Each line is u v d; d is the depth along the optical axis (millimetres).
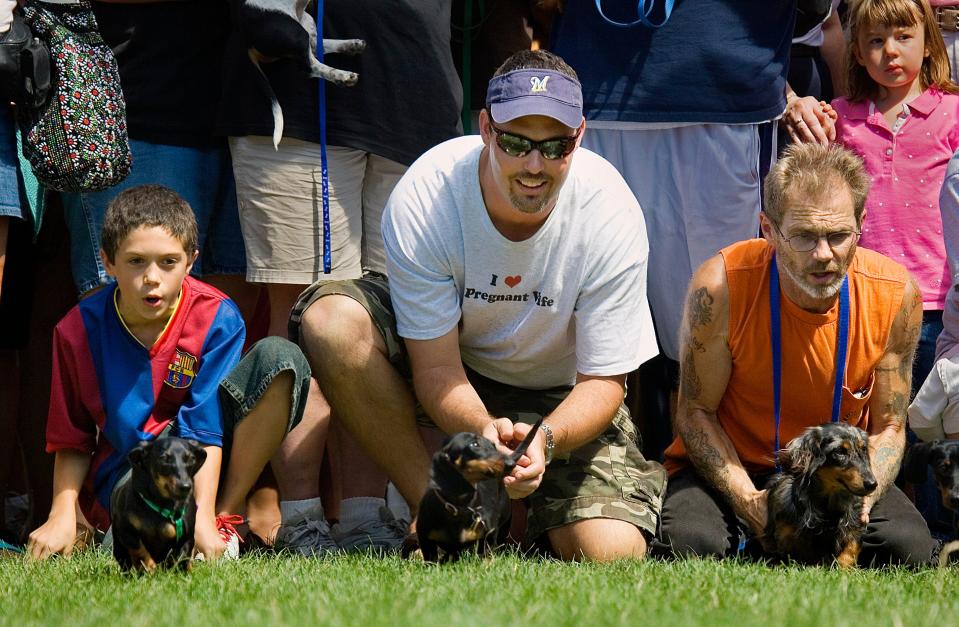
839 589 14508
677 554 20234
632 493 21312
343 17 23406
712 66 24625
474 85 26484
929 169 25781
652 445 27000
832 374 20703
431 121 24078
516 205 19047
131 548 16094
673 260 25797
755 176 25156
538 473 18094
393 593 13859
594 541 20625
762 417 21344
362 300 21281
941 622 12234
